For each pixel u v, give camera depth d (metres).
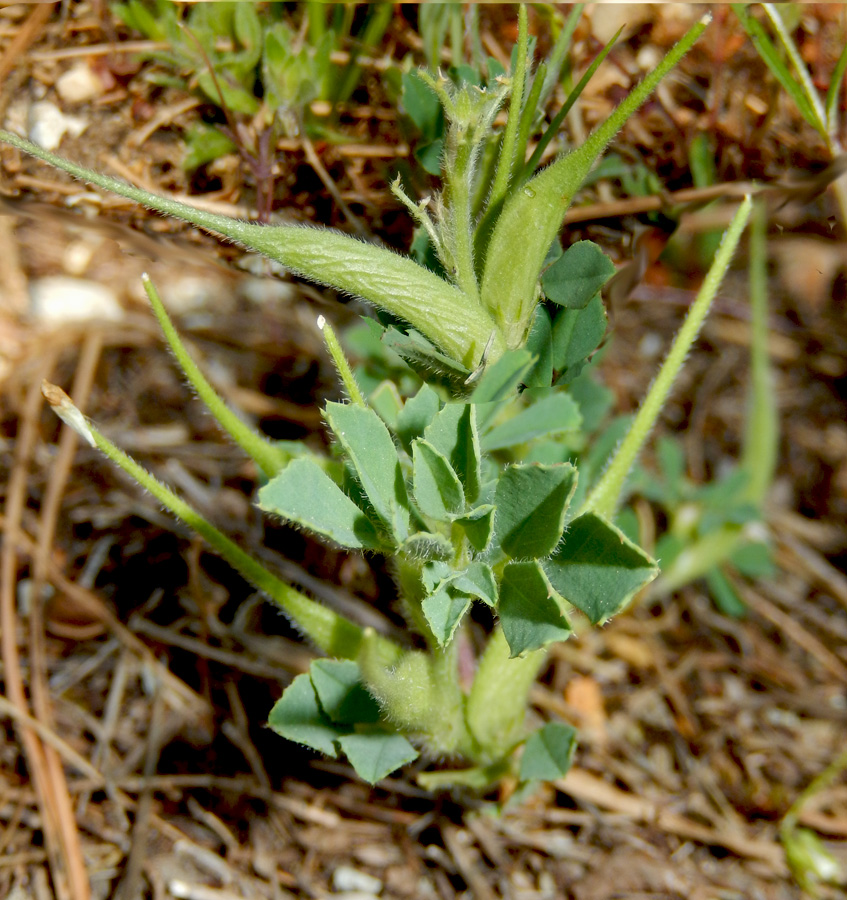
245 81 0.22
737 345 0.33
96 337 0.29
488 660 0.20
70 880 0.22
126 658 0.24
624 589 0.17
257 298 0.30
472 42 0.22
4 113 0.22
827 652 0.28
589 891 0.23
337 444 0.19
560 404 0.20
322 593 0.25
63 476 0.26
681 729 0.25
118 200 0.22
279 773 0.23
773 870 0.23
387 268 0.18
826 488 0.31
